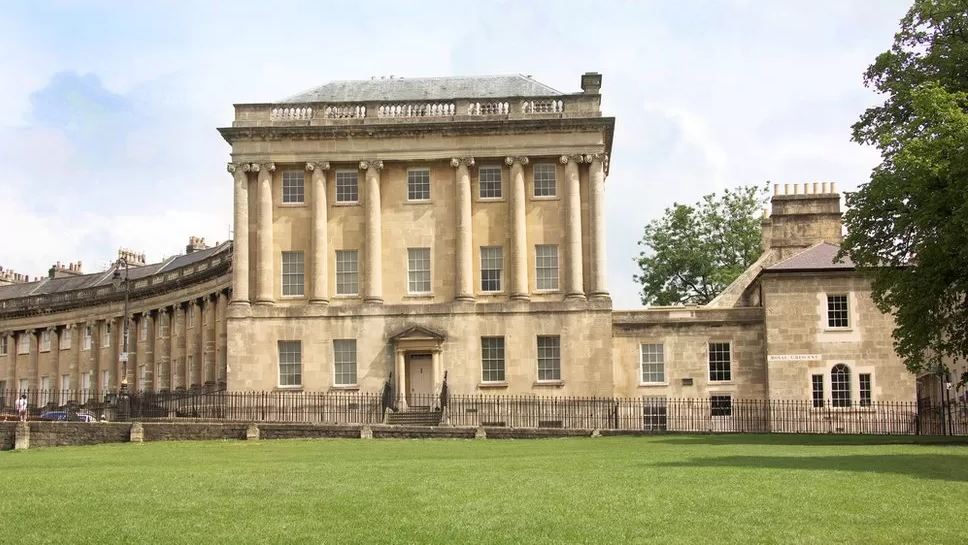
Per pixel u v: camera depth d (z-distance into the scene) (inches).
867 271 1770.4
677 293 3609.7
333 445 1676.9
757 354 2463.1
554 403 2399.1
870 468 1053.2
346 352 2482.8
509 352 2458.2
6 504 845.2
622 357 2493.8
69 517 780.0
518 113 2519.7
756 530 705.0
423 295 2509.8
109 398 2999.5
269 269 2509.8
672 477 972.6
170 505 832.9
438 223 2527.1
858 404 2368.4
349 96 2694.4
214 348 3216.0
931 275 1609.3
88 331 3831.2
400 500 840.3
